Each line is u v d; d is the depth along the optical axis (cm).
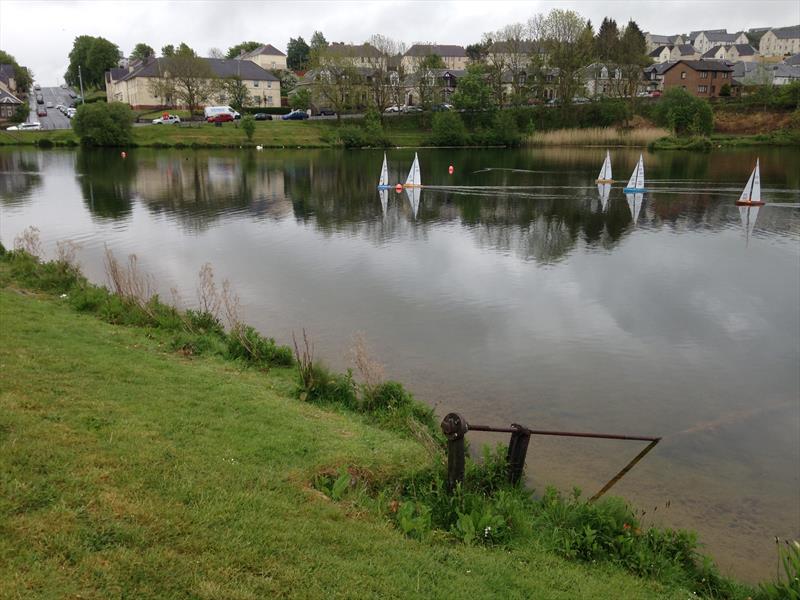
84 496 656
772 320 2014
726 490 1086
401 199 4612
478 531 777
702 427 1323
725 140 10250
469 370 1576
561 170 6694
